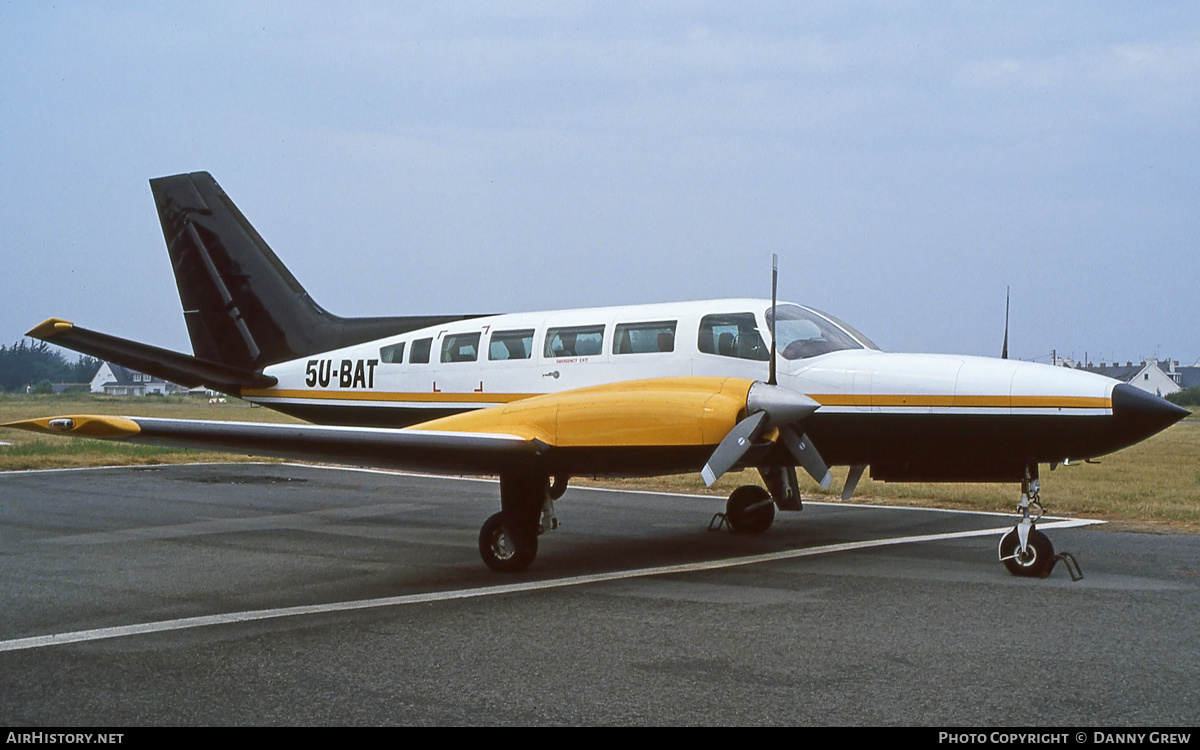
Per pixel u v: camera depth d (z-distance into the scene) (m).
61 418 6.95
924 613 7.01
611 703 5.11
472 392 11.40
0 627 6.80
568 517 12.60
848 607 7.23
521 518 8.85
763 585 8.09
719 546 10.22
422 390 11.80
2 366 152.62
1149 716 4.85
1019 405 8.62
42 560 9.50
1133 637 6.31
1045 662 5.75
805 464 8.77
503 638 6.44
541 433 8.59
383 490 15.93
